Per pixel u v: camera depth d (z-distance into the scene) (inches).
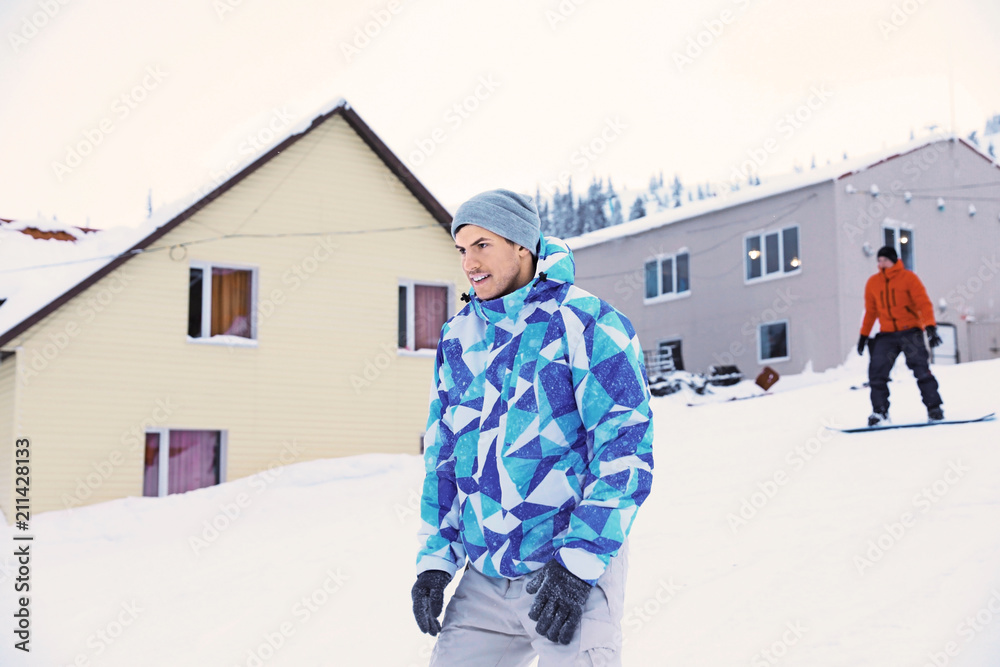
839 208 892.6
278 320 602.5
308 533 333.7
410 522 324.2
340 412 615.5
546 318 76.8
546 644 71.5
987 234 1011.9
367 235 639.1
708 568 179.2
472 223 79.9
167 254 569.3
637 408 73.1
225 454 577.9
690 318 1026.7
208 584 254.5
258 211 604.1
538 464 74.4
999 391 423.8
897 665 113.6
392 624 177.6
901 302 337.1
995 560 152.6
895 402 444.8
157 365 559.5
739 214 982.4
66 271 579.2
